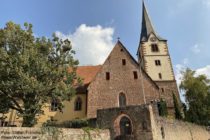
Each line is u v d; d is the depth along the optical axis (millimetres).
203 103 43781
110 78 34969
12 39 21406
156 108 28375
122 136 22562
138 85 34094
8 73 19344
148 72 45906
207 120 41969
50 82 23234
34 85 20078
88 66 43188
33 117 21625
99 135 20688
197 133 35406
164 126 25625
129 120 23906
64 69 24312
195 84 45281
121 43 38531
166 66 46375
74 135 17812
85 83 37062
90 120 25484
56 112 34406
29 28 22812
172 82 44062
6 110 21922
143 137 21891
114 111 24000
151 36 50656
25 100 21500
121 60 36594
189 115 41312
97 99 33000
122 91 33781
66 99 24391
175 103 36594
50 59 24641
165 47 48969
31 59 21125
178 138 28391
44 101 23656
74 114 34125
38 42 24125
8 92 20609
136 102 32812
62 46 25594
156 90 33562
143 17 57812
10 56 20422
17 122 31281
